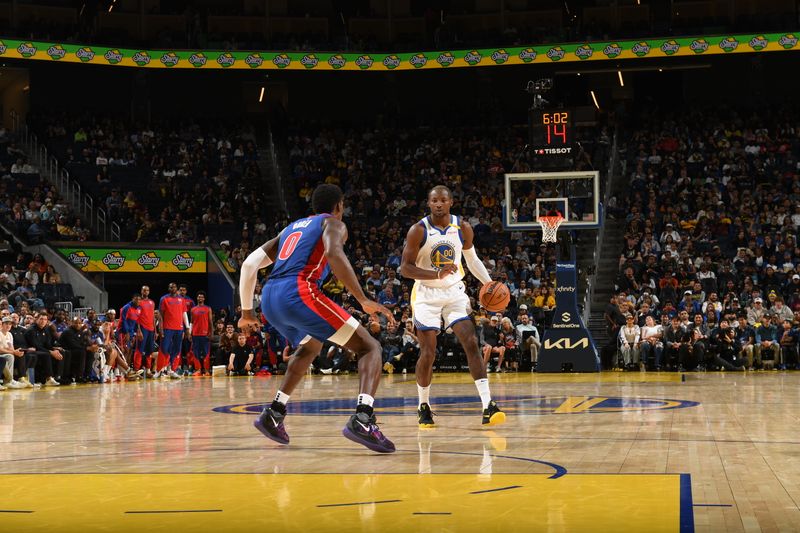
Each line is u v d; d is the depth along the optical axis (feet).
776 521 11.99
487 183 103.86
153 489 15.03
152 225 95.96
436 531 11.62
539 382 52.29
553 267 84.89
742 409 30.63
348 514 12.76
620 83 120.67
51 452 20.43
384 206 104.17
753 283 77.36
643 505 13.12
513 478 15.72
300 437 23.06
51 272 81.66
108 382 62.39
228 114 123.24
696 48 107.04
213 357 72.79
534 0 122.21
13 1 111.34
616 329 69.05
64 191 100.32
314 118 124.67
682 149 104.58
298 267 19.85
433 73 123.75
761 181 96.22
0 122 118.62
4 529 12.05
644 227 90.33
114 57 107.86
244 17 120.16
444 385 51.11
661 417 27.71
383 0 124.26
